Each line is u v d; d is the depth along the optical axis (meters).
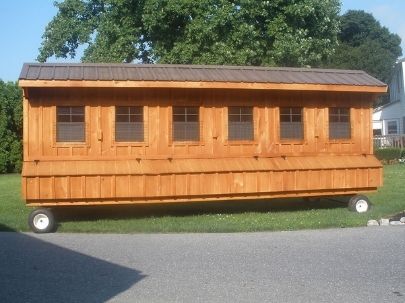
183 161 12.27
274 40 25.67
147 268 7.74
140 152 12.17
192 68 13.22
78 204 11.45
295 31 26.00
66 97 11.77
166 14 25.59
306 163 12.97
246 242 9.70
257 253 8.74
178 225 11.36
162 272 7.50
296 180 12.78
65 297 6.27
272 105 13.07
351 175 13.24
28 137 11.58
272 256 8.51
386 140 33.00
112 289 6.63
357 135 13.71
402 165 28.53
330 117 13.53
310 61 26.44
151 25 25.77
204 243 9.63
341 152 13.55
